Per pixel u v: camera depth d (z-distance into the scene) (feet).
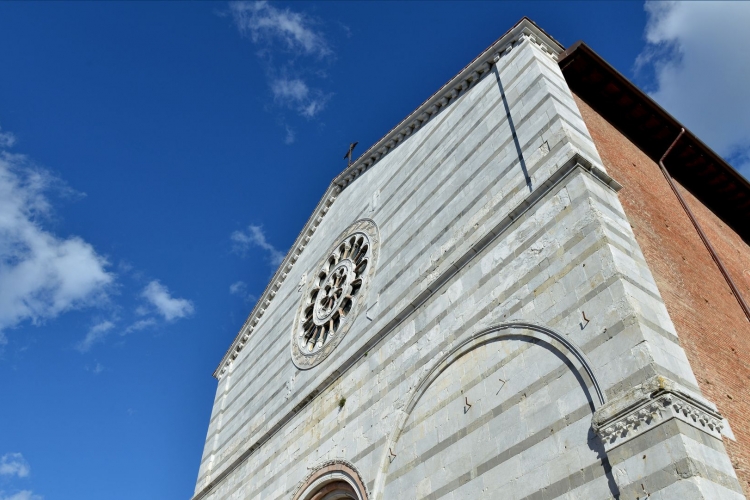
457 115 62.34
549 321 37.55
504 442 36.65
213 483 73.15
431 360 46.47
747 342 44.42
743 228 69.51
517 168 48.52
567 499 31.17
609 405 30.66
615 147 54.03
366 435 49.19
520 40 57.67
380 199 70.54
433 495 39.65
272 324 84.38
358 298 63.05
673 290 41.27
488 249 46.37
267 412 70.54
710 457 27.58
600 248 36.86
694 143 60.59
